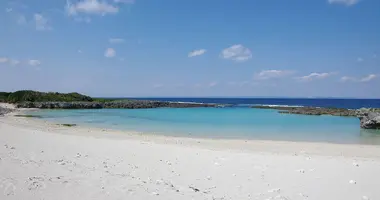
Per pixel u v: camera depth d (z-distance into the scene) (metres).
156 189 7.27
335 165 11.02
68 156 11.29
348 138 22.73
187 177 9.08
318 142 20.27
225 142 19.47
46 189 6.37
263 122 37.28
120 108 77.50
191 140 20.20
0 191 5.92
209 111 63.62
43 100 80.56
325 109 60.31
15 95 83.06
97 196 6.21
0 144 13.17
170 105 87.81
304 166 10.80
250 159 12.05
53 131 23.22
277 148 17.12
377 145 18.84
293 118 44.06
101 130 26.05
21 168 8.17
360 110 31.75
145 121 37.72
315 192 7.88
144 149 14.07
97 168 9.35
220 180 8.85
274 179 9.06
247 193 7.66
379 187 8.34
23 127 25.19
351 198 7.45
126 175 8.64
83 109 70.25
